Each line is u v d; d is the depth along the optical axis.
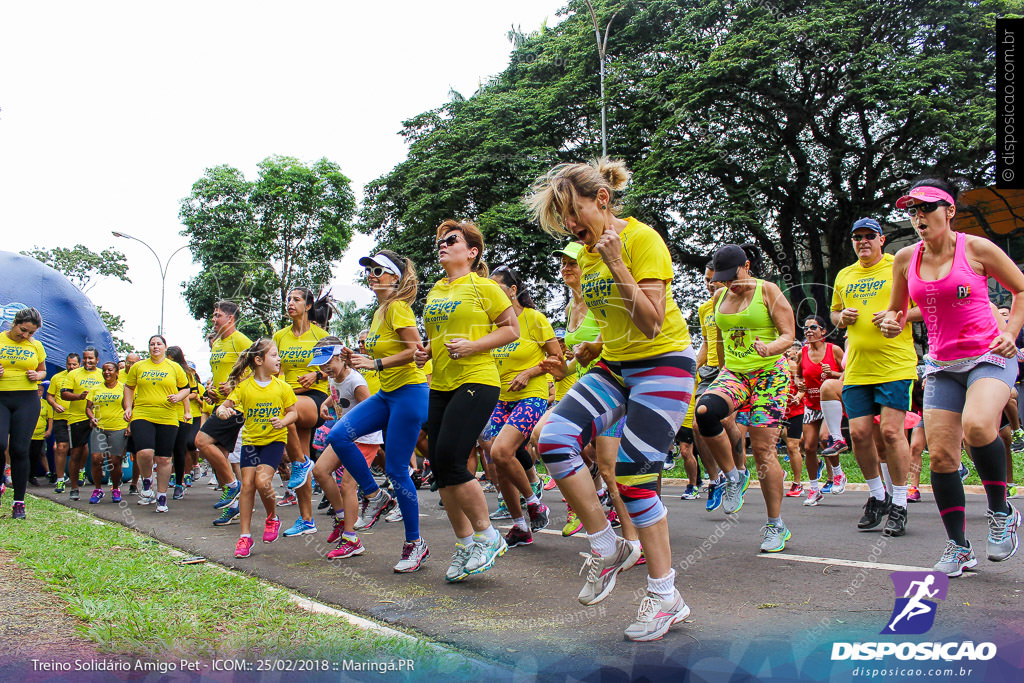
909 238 16.02
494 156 18.59
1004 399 3.53
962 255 3.60
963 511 3.60
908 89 14.24
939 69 14.30
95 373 9.27
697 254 15.66
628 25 17.98
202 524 6.58
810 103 15.77
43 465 11.59
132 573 4.04
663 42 17.56
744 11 16.33
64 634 2.92
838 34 14.72
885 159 15.72
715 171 15.54
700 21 16.80
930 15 14.94
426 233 19.72
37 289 12.49
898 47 15.40
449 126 20.31
